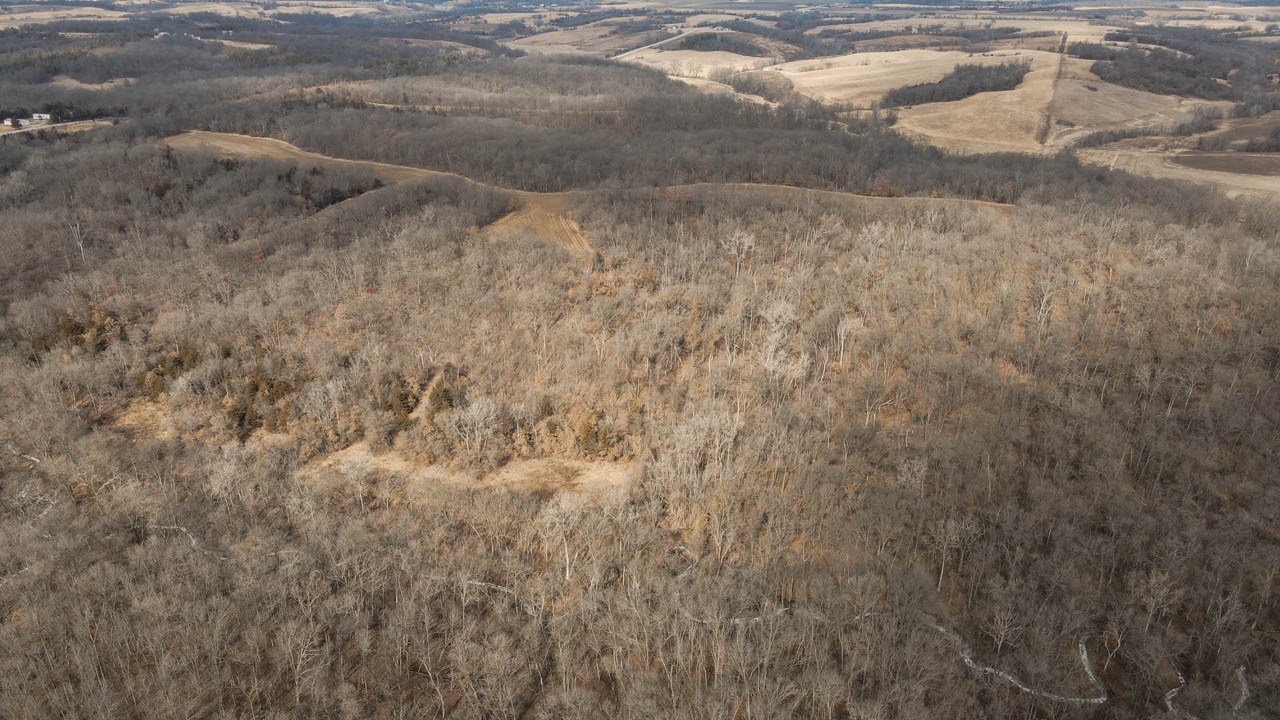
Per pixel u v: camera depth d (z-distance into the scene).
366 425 98.12
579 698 62.88
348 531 79.38
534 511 83.94
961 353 103.44
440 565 76.25
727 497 82.06
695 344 110.12
